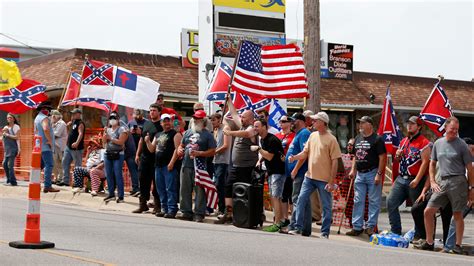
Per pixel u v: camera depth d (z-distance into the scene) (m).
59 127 18.52
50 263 7.46
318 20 14.76
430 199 10.74
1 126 25.58
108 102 17.16
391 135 13.59
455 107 30.94
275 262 7.96
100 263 7.55
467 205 11.13
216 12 20.52
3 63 10.73
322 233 11.39
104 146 15.47
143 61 24.62
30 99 17.61
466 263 8.45
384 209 19.16
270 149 11.86
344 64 29.25
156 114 13.93
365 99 28.45
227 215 12.66
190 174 13.17
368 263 8.10
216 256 8.32
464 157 10.40
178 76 24.62
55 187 17.47
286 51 14.43
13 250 8.25
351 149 13.63
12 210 13.36
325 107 26.95
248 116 12.31
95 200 15.78
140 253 8.41
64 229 10.66
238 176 12.36
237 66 13.96
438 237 13.26
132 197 15.80
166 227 11.41
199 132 12.96
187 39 25.34
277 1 21.72
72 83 18.02
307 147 11.48
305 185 11.40
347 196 12.81
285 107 20.80
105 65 16.30
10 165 18.64
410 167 11.71
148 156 14.07
